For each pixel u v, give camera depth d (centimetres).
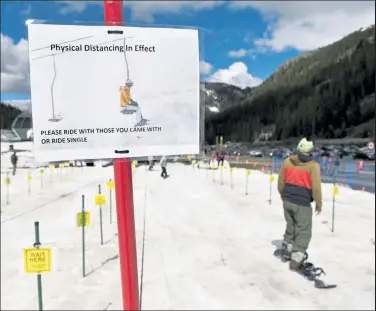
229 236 650
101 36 155
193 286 435
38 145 152
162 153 163
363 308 386
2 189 1414
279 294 421
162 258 523
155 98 161
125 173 161
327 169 2153
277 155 4538
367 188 1332
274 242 618
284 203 518
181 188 1314
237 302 398
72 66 154
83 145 156
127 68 158
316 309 382
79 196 1166
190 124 165
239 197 1092
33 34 150
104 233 667
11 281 464
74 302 399
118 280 455
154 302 391
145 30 159
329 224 737
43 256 303
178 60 163
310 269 473
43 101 152
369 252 564
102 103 157
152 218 785
